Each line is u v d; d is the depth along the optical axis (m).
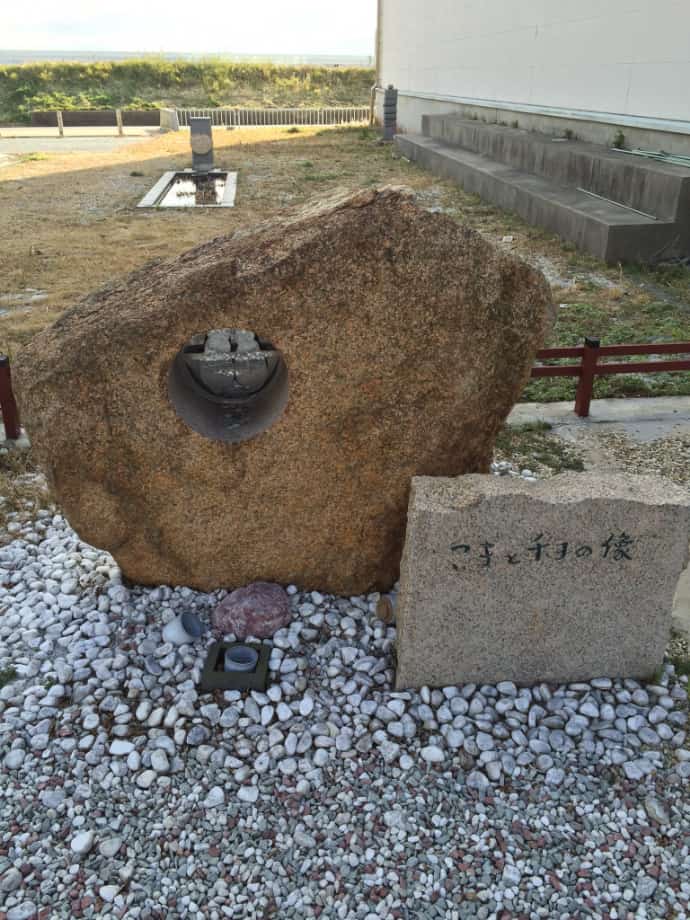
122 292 4.21
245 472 4.29
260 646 4.30
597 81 14.95
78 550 5.26
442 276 3.89
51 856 3.29
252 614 4.39
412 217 3.80
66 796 3.55
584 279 11.23
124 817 3.45
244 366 5.00
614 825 3.44
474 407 4.23
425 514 3.65
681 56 12.38
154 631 4.46
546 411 7.46
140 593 4.76
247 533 4.50
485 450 4.46
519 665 4.09
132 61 40.78
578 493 3.75
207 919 3.07
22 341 8.98
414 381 4.09
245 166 21.64
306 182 19.22
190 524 4.47
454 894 3.16
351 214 3.81
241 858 3.29
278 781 3.62
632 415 7.39
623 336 9.11
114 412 4.11
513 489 3.77
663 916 3.09
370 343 3.98
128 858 3.29
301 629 4.43
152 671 4.18
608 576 3.87
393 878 3.21
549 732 3.86
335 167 21.42
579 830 3.42
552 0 16.28
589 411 7.44
